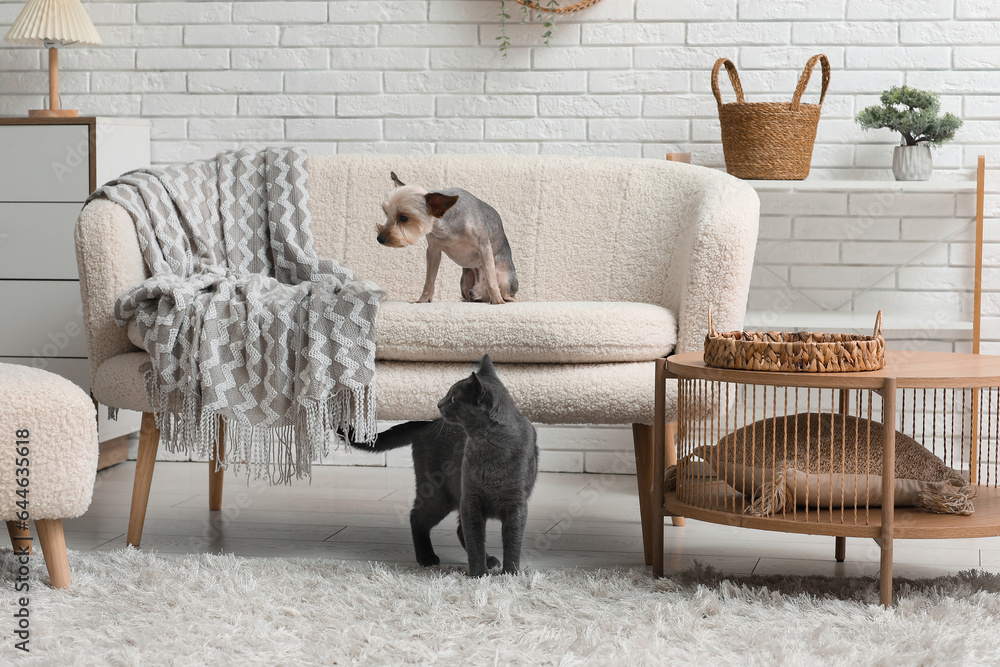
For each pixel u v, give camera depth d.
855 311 3.22
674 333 2.23
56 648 1.51
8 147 2.96
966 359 1.94
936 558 2.22
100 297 2.30
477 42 3.31
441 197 2.23
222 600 1.76
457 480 2.05
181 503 2.79
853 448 1.89
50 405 1.80
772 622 1.65
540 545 2.33
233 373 2.14
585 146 3.29
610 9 3.25
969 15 3.11
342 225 2.86
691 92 3.23
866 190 3.11
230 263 2.68
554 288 2.75
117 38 3.42
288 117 3.39
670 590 1.89
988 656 1.49
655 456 1.99
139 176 2.55
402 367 2.16
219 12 3.38
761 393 3.24
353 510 2.72
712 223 2.20
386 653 1.52
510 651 1.52
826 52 3.17
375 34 3.34
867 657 1.48
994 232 3.14
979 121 3.12
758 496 1.87
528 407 2.13
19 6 3.45
